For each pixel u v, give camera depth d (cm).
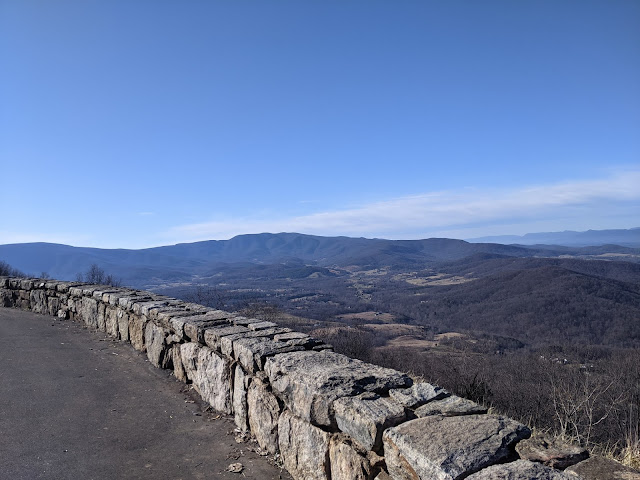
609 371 1080
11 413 482
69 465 377
